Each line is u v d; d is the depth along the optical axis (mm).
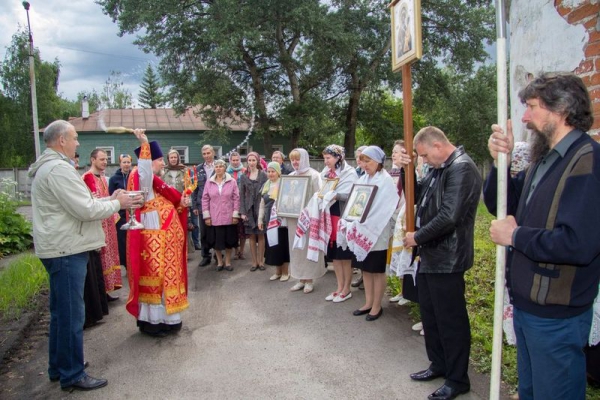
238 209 7086
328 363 3906
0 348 4203
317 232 5473
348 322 4816
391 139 26297
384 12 22922
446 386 3250
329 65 22000
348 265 5465
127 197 3695
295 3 19109
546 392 2137
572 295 2041
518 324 2303
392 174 5383
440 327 3238
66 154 3498
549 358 2107
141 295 4543
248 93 22781
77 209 3330
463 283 3203
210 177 7273
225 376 3742
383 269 4773
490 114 24172
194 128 25797
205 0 19969
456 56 23703
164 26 19812
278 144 26547
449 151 3236
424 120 27734
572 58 3432
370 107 26203
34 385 3678
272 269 7262
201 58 21000
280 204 6031
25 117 35562
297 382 3604
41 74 36031
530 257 2035
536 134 2217
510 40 4203
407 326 4660
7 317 4973
